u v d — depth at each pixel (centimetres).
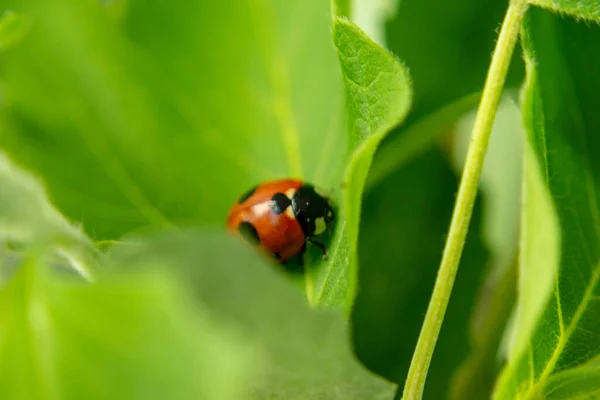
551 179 10
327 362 8
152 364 7
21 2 10
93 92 10
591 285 9
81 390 7
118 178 10
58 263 8
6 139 10
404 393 9
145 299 7
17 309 7
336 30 9
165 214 10
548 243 9
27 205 8
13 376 7
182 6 10
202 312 7
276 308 8
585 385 9
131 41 10
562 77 10
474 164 9
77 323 7
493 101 9
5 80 10
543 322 9
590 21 10
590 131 10
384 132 9
